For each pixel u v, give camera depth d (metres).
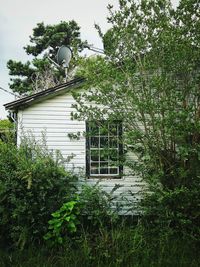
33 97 11.45
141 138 8.80
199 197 8.15
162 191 7.87
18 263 7.55
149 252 7.61
